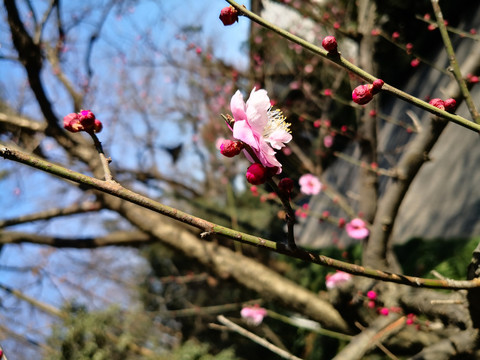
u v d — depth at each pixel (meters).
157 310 8.28
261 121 1.15
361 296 3.60
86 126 1.29
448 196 5.87
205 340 7.20
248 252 7.28
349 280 3.90
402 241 6.41
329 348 5.61
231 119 1.17
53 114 4.69
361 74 1.28
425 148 3.19
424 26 6.46
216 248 5.26
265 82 5.86
